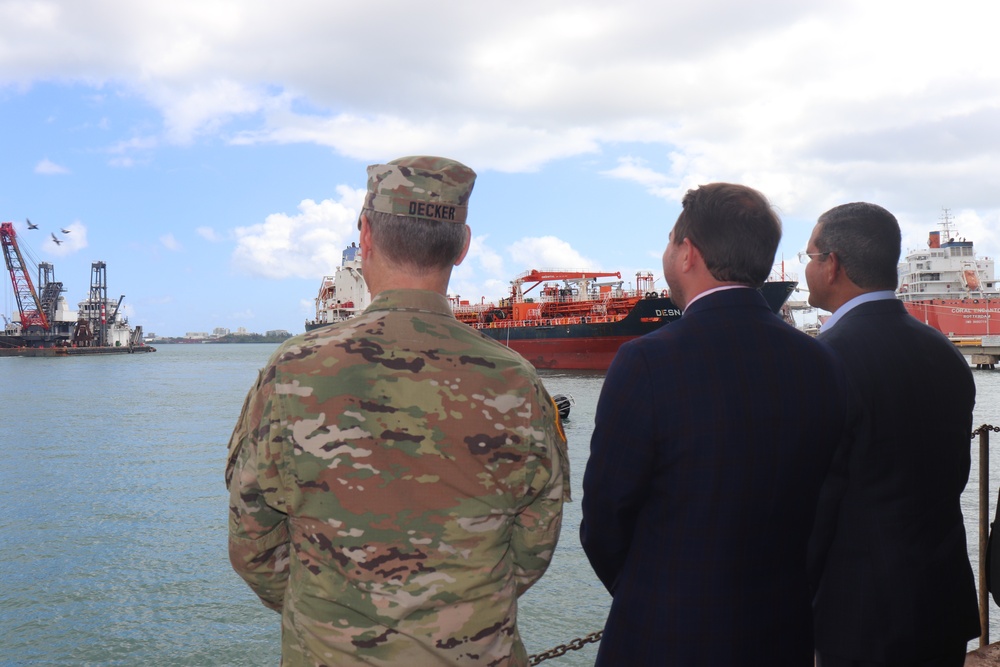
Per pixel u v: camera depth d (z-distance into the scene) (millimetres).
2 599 11156
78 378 76750
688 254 2002
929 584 2252
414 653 1501
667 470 1829
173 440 29000
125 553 13461
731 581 1799
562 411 31500
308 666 1533
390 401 1541
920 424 2248
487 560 1568
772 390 1815
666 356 1828
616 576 2084
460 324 1715
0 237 134875
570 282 73312
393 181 1668
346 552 1501
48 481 20328
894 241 2395
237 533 1616
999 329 66438
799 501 1877
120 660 9211
